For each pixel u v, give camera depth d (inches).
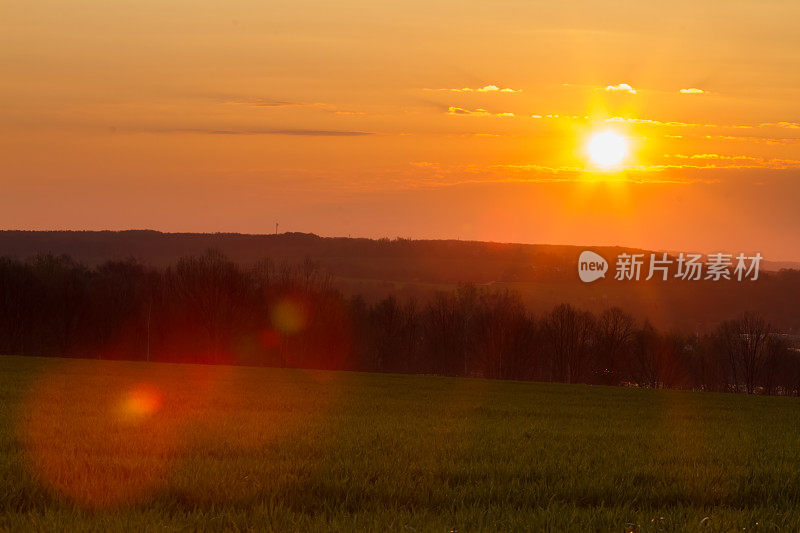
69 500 424.5
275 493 438.3
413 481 497.4
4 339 3659.0
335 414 1010.7
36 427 748.0
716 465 616.4
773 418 1273.4
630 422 1065.5
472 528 382.9
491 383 2279.8
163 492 438.9
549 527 390.9
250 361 3752.5
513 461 597.3
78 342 3757.4
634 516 418.6
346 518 395.2
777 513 433.4
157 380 1732.3
